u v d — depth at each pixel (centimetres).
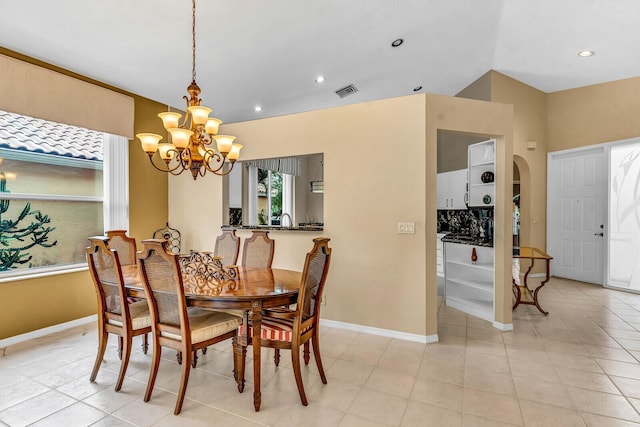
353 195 357
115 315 247
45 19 282
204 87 438
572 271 601
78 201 392
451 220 664
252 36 350
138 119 446
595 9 406
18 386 242
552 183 625
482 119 343
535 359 286
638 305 447
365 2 339
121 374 237
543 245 629
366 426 198
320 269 242
